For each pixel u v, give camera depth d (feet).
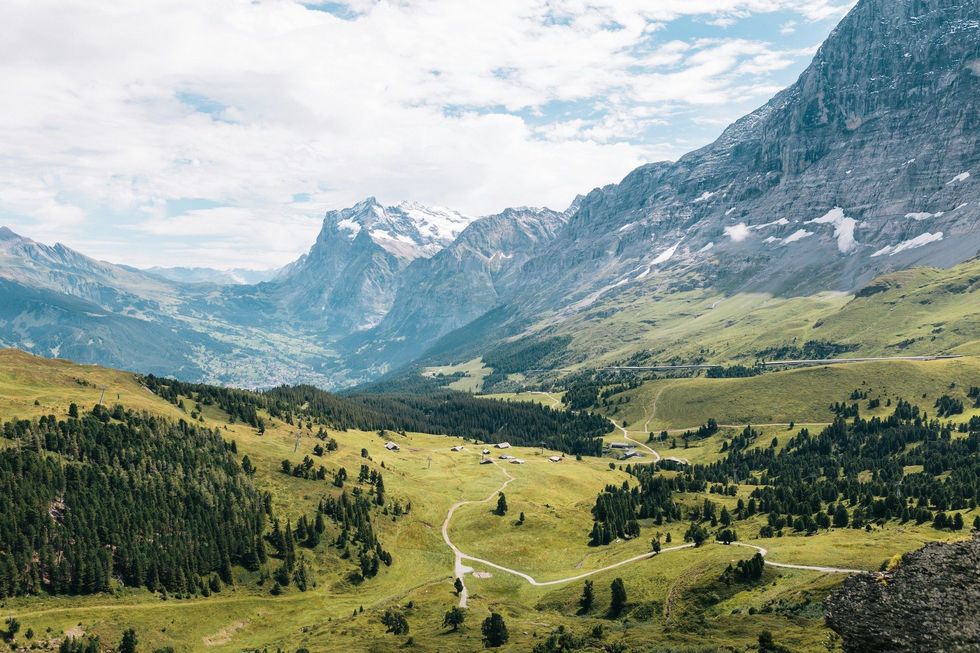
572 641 356.38
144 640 480.64
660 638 333.42
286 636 501.15
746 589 417.28
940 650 115.34
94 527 577.43
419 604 510.58
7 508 547.49
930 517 600.39
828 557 444.96
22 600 494.18
